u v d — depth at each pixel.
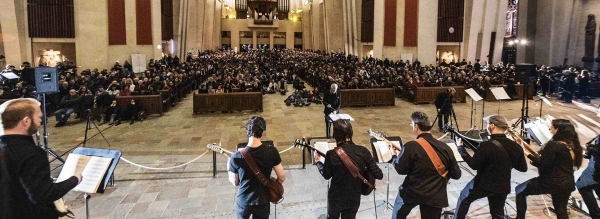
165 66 22.31
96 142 9.66
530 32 30.06
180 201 5.75
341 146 3.54
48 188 2.38
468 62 27.67
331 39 39.44
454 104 15.98
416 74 17.67
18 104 2.41
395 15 25.98
